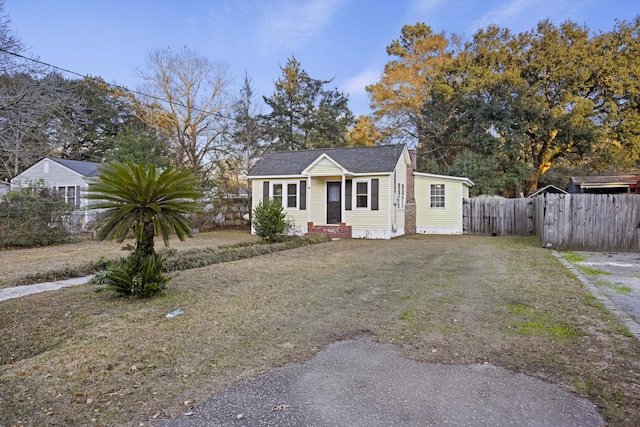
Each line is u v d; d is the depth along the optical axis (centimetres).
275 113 2816
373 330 381
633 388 257
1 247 1049
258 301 493
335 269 731
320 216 1598
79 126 2506
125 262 516
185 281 613
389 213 1462
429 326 388
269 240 1202
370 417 226
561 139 2364
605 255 898
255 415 230
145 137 1966
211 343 348
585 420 221
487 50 2588
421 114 2666
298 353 327
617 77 2288
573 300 481
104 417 229
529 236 1479
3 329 402
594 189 2166
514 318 411
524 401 243
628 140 2303
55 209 1183
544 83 2428
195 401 247
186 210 505
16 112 1324
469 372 285
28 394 255
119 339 356
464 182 1723
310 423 221
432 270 714
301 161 1695
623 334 359
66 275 664
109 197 462
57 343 363
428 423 220
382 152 1622
